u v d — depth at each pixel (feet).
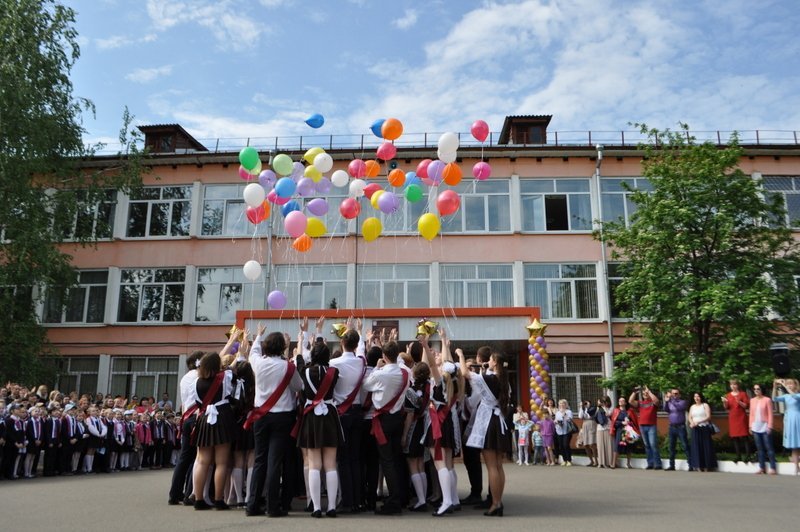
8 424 40.27
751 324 53.72
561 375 73.36
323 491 27.40
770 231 58.65
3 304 61.67
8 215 63.36
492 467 21.81
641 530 18.52
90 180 77.92
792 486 32.50
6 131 62.54
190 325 76.64
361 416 23.18
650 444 48.06
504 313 61.16
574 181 78.79
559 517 21.20
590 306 75.20
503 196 78.59
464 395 24.31
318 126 40.91
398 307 75.10
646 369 57.98
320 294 75.97
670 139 62.85
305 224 36.40
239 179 80.69
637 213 61.57
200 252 78.64
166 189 81.41
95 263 79.46
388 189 78.38
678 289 56.29
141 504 24.98
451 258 76.28
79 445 45.44
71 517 21.15
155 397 75.72
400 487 23.11
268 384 21.86
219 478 23.07
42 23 67.97
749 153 78.07
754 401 42.70
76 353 77.15
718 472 43.24
